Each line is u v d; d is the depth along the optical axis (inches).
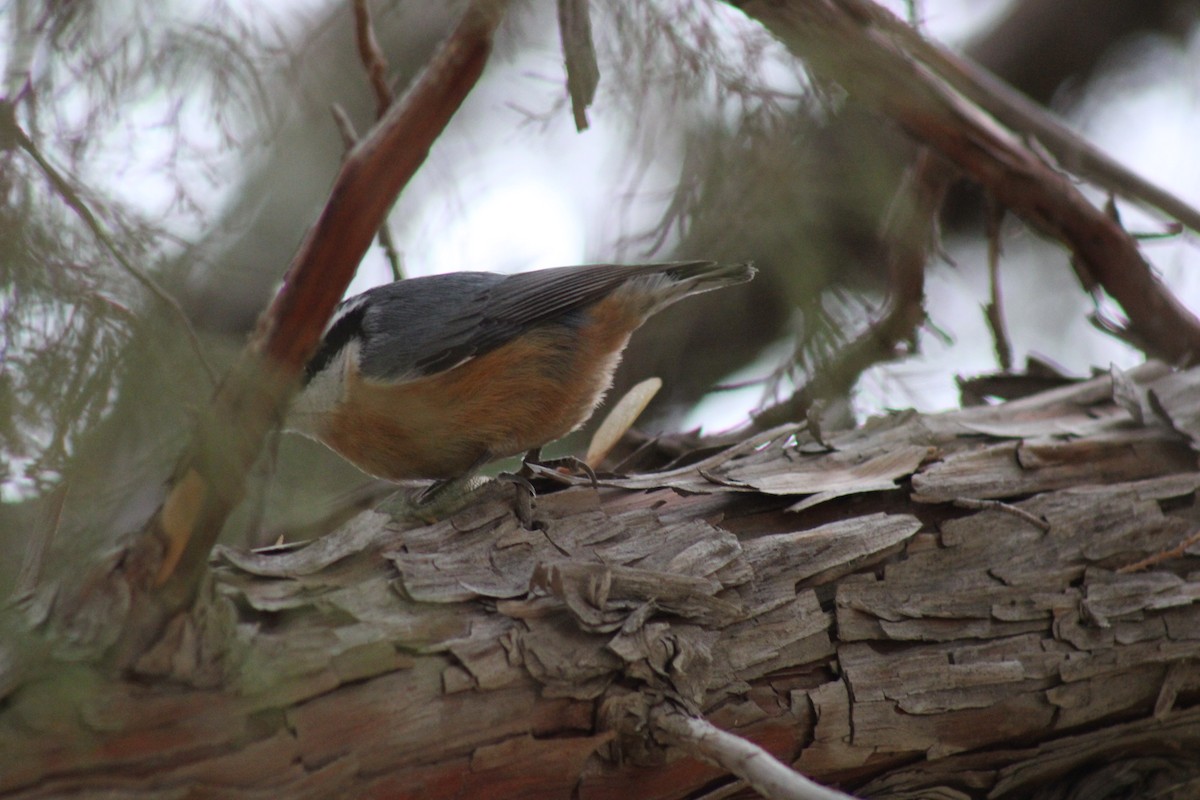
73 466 177.6
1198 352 303.9
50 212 188.7
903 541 198.7
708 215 267.0
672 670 165.3
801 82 255.9
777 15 235.8
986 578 200.5
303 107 267.1
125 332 182.7
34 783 132.6
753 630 181.6
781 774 145.3
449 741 156.4
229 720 142.8
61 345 179.3
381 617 160.4
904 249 287.6
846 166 274.4
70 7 200.2
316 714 148.7
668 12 236.8
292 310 147.8
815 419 231.8
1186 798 204.4
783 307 358.3
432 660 158.1
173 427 183.6
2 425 173.9
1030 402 256.7
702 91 244.8
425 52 324.8
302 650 150.5
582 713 163.5
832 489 209.9
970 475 218.1
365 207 146.9
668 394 375.6
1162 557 208.1
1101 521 211.5
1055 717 195.0
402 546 177.6
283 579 164.7
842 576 193.2
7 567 179.0
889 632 189.0
